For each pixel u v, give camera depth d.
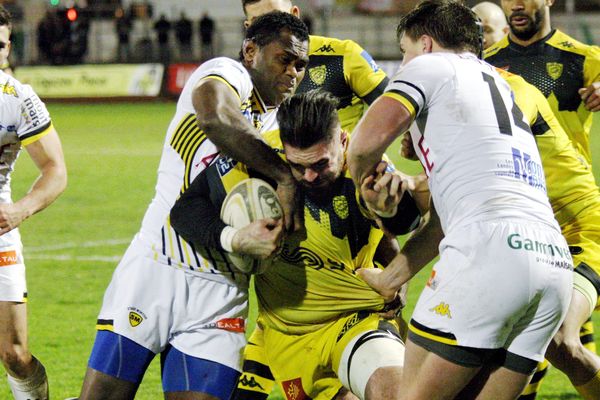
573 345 15.40
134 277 13.19
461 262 11.50
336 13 119.62
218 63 12.81
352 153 11.81
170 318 13.15
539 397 19.06
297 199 12.78
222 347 13.10
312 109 12.30
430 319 11.73
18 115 16.08
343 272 13.65
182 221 12.88
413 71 11.96
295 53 12.86
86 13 111.56
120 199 45.72
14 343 16.45
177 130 13.22
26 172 54.97
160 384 19.98
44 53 105.69
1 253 16.20
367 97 18.33
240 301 13.35
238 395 14.56
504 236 11.39
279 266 13.73
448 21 12.59
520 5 19.23
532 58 19.72
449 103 11.83
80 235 36.97
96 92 103.19
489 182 11.64
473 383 12.27
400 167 54.75
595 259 16.45
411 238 12.87
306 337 14.05
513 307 11.42
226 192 12.90
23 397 17.08
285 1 18.00
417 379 11.91
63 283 29.19
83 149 66.06
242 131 12.17
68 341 23.09
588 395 15.84
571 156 16.72
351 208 13.34
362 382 12.94
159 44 105.06
